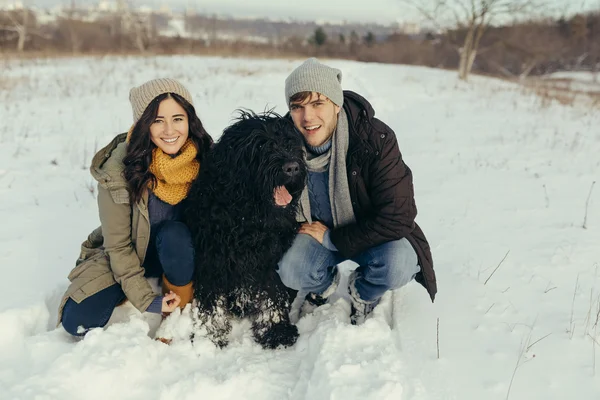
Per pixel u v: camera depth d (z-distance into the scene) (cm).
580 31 3753
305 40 5034
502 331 293
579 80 2991
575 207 507
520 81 2491
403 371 253
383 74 2161
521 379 253
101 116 916
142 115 258
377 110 1152
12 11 3612
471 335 289
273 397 245
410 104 1276
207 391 241
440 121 1023
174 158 269
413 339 285
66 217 455
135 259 279
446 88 1700
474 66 3628
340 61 3044
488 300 327
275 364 272
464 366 262
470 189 568
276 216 275
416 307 319
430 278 297
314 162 282
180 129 264
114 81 1402
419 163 685
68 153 659
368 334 269
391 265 281
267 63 2395
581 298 331
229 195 265
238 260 274
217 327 286
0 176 556
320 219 311
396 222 277
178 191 278
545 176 618
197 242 276
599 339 285
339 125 270
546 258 390
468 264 380
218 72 1755
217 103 1095
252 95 1222
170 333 283
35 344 266
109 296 279
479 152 743
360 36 5244
